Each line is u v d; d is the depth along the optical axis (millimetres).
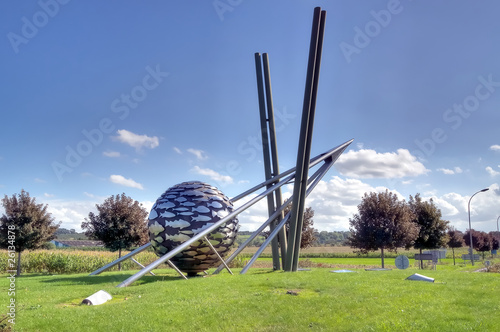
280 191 22250
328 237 138125
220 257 16500
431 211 41875
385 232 33469
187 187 16516
